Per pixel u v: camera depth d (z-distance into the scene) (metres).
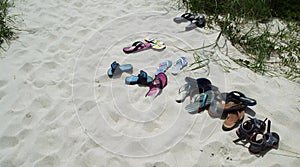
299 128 2.97
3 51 4.07
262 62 3.76
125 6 4.93
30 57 3.96
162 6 4.93
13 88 3.52
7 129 3.07
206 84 3.44
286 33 4.21
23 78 3.66
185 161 2.75
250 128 2.90
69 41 4.23
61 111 3.27
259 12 4.62
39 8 4.91
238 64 3.79
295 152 2.77
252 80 3.53
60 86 3.57
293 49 4.02
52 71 3.78
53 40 4.26
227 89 3.43
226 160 2.74
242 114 3.10
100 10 4.85
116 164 2.76
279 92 3.37
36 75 3.70
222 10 4.75
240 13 4.66
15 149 2.91
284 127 2.99
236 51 4.03
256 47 4.01
